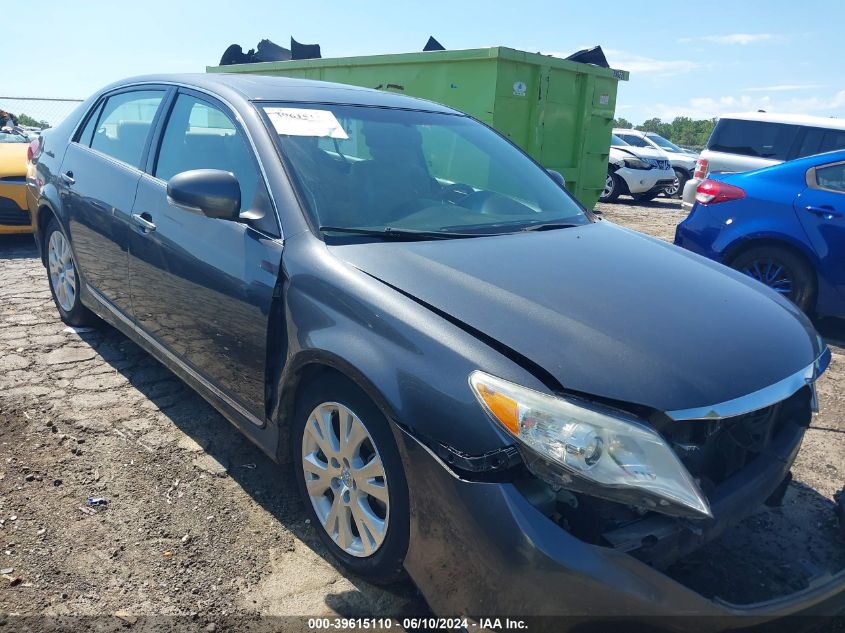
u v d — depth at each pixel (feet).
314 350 7.69
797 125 28.14
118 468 10.09
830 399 14.21
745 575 7.50
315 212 8.79
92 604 7.52
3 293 17.97
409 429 6.68
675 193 54.49
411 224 9.26
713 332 7.29
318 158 9.59
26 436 10.76
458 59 24.09
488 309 7.08
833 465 11.30
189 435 11.14
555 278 8.00
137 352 14.29
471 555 6.28
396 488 7.06
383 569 7.45
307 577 8.18
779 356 7.29
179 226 10.21
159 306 10.91
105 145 13.23
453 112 12.77
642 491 5.95
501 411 6.18
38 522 8.77
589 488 5.93
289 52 35.37
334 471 8.04
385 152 10.40
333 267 7.99
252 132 9.68
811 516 9.47
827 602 6.80
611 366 6.42
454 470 6.36
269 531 8.95
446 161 11.05
